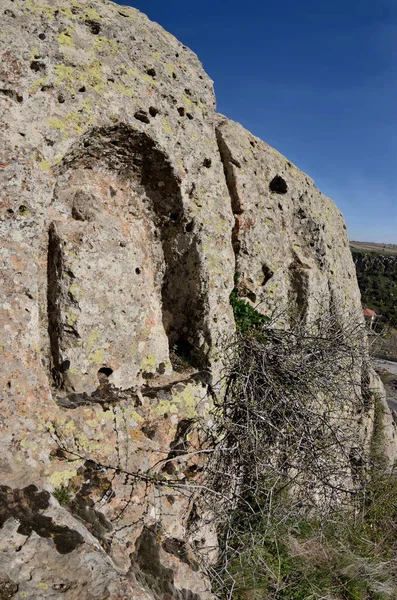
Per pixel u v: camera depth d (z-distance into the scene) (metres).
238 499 3.89
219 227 4.13
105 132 3.40
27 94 3.02
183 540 3.22
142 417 3.35
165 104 3.88
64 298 3.20
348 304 6.89
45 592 1.99
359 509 5.20
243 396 4.06
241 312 4.79
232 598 3.30
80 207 3.42
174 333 4.10
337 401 5.32
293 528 4.14
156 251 4.04
